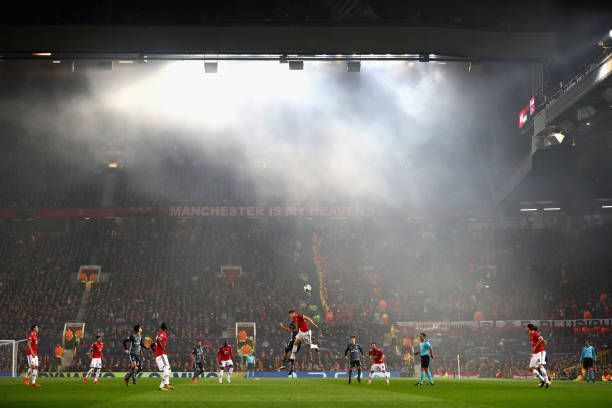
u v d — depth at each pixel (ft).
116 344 151.23
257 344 154.71
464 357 146.00
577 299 166.50
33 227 206.08
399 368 144.25
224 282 181.27
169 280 180.86
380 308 166.20
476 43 111.14
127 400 50.90
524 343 149.59
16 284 175.42
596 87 113.60
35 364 80.74
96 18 108.47
